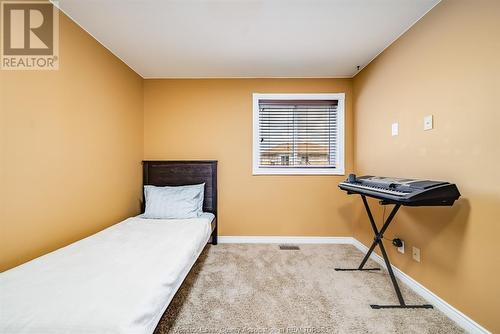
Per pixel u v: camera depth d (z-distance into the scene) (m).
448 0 1.57
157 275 1.15
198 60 2.54
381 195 1.59
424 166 1.79
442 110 1.62
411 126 1.93
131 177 2.72
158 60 2.54
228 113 3.04
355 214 2.95
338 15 1.79
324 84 3.03
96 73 2.09
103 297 0.95
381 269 2.25
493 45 1.28
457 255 1.50
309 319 1.52
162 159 3.04
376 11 1.74
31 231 1.46
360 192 1.87
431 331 1.42
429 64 1.74
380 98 2.39
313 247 2.87
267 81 3.04
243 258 2.51
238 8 1.70
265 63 2.63
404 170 2.02
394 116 2.16
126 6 1.67
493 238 1.29
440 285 1.63
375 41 2.17
